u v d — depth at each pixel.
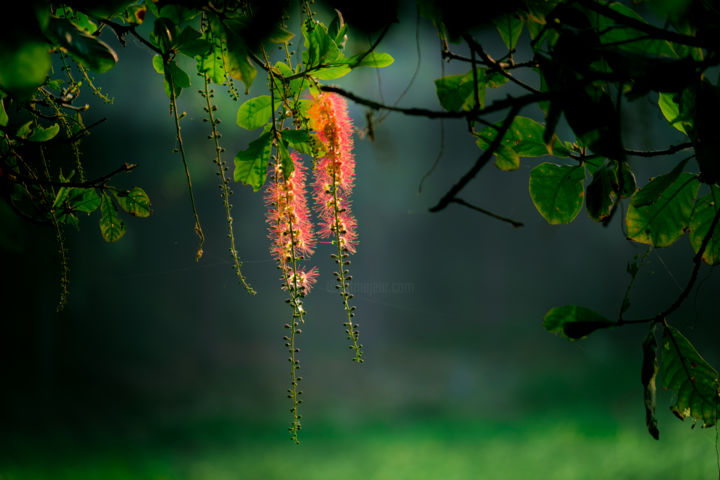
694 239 2.73
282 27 2.68
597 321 2.59
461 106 2.68
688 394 2.65
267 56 2.71
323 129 2.79
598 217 2.71
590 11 2.61
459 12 2.61
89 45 2.53
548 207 2.74
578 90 2.51
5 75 2.46
